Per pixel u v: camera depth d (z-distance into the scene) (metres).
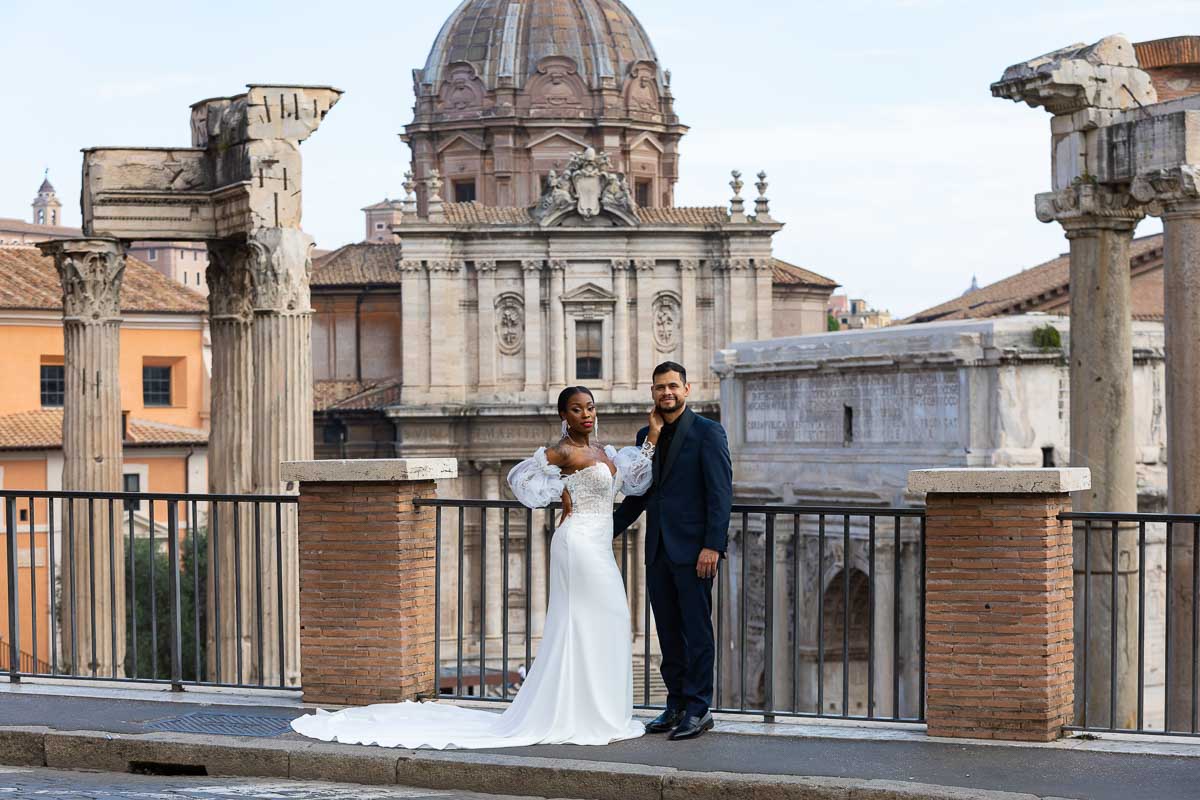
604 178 91.12
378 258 103.12
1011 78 25.86
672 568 14.45
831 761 13.48
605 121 103.44
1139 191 24.55
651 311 91.62
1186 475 24.31
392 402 94.56
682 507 14.48
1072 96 25.45
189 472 76.69
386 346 100.94
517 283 91.44
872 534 14.49
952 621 14.18
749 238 91.38
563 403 14.67
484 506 15.62
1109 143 25.39
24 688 17.06
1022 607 13.96
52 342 73.88
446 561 88.06
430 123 104.81
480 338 91.38
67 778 14.37
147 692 16.81
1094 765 13.23
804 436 60.72
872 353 56.50
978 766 13.23
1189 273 24.16
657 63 106.25
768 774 13.08
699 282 92.12
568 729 14.35
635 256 91.50
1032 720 13.96
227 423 33.25
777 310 109.56
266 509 31.05
